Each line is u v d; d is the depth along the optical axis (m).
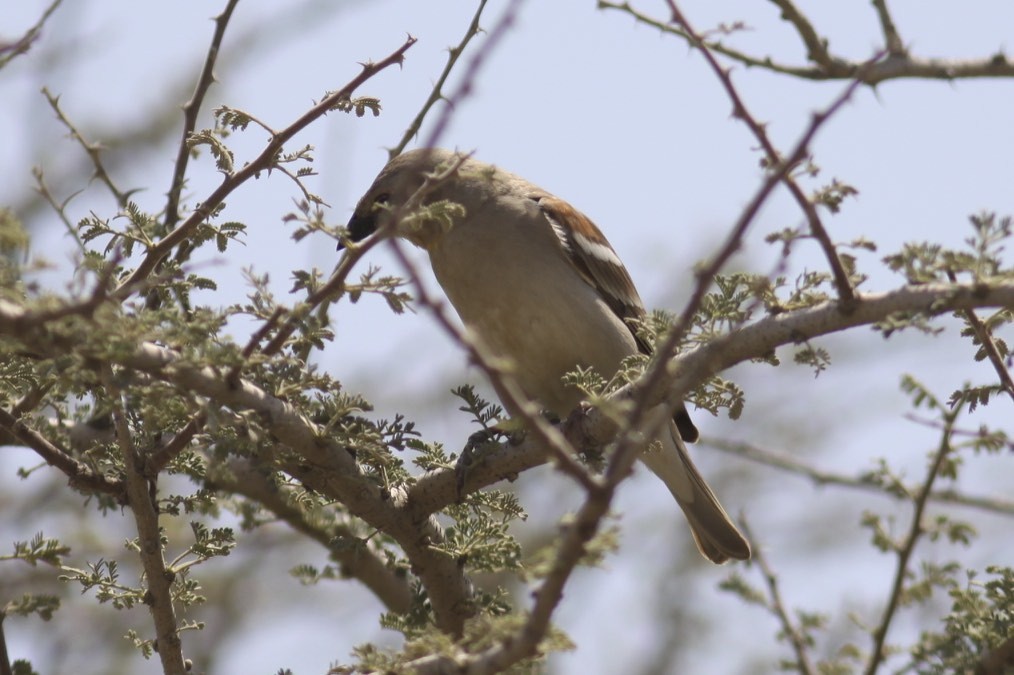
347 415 9.69
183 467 9.80
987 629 9.98
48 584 16.19
